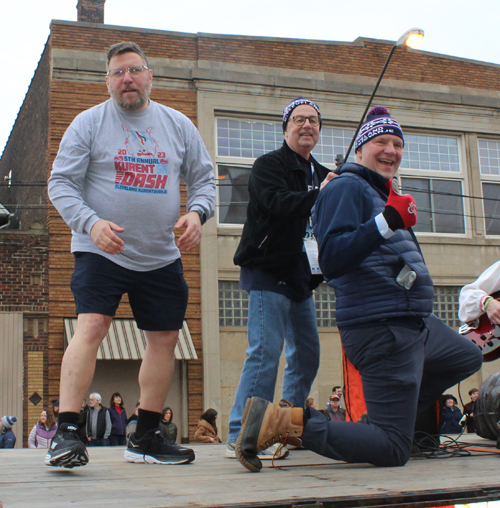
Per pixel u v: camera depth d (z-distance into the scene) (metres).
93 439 10.12
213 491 2.06
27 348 12.27
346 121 14.77
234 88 14.04
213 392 12.95
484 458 3.18
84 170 2.88
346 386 3.85
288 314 3.59
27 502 1.85
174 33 13.97
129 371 12.59
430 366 3.33
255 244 3.47
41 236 12.62
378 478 2.37
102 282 2.85
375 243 2.68
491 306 3.95
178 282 3.09
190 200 3.20
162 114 3.08
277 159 3.56
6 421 10.16
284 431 2.68
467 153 15.63
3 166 21.98
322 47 14.96
